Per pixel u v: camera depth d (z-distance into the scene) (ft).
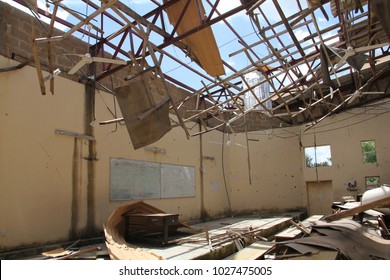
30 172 19.70
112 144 25.76
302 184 40.55
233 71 26.96
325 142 39.34
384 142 35.47
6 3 19.94
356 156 37.01
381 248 15.47
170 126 16.84
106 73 22.70
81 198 22.67
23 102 19.84
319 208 39.63
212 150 39.75
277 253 15.28
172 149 32.96
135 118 16.24
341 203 29.53
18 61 19.95
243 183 42.39
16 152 19.10
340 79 34.86
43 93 13.91
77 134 22.82
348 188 36.94
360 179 36.47
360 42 20.30
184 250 19.56
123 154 26.71
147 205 25.50
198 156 37.01
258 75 28.09
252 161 42.70
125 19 14.11
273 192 41.39
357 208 13.99
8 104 19.03
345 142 37.93
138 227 22.95
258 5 14.32
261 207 41.42
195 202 35.37
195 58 20.84
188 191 34.47
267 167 42.16
